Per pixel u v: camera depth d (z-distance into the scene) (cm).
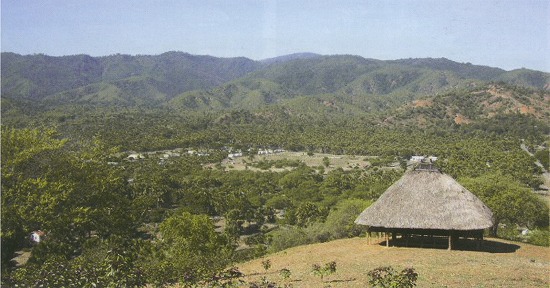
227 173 12112
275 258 3105
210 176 11644
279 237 4219
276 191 10869
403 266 2408
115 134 14850
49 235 2422
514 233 4184
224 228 7588
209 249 4019
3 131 2348
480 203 2883
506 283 2016
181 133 18050
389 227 2827
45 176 2291
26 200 2197
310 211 7606
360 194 8725
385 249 3003
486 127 16712
